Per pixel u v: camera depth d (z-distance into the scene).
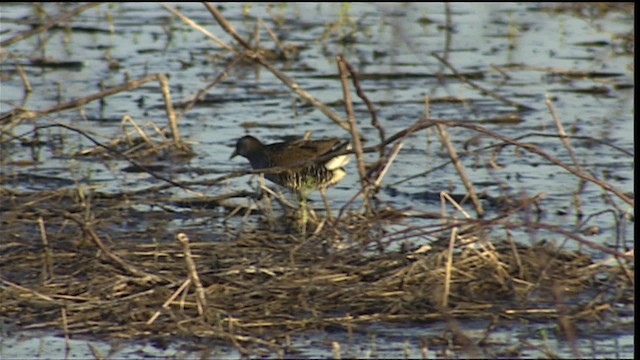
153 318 9.92
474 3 26.16
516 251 11.15
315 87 19.69
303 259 11.27
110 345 9.69
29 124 17.02
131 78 20.12
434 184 14.43
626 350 9.61
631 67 20.80
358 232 11.70
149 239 12.17
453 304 10.38
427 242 12.02
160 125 17.16
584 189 14.20
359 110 18.22
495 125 17.42
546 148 16.08
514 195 13.81
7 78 19.89
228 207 13.63
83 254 11.24
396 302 10.28
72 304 10.20
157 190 13.66
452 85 19.98
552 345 9.71
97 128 16.98
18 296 10.34
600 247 9.85
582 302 10.52
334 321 10.01
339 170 13.66
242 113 18.06
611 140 16.41
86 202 12.79
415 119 17.70
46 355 9.46
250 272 10.82
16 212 12.56
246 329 9.92
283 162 13.70
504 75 20.25
